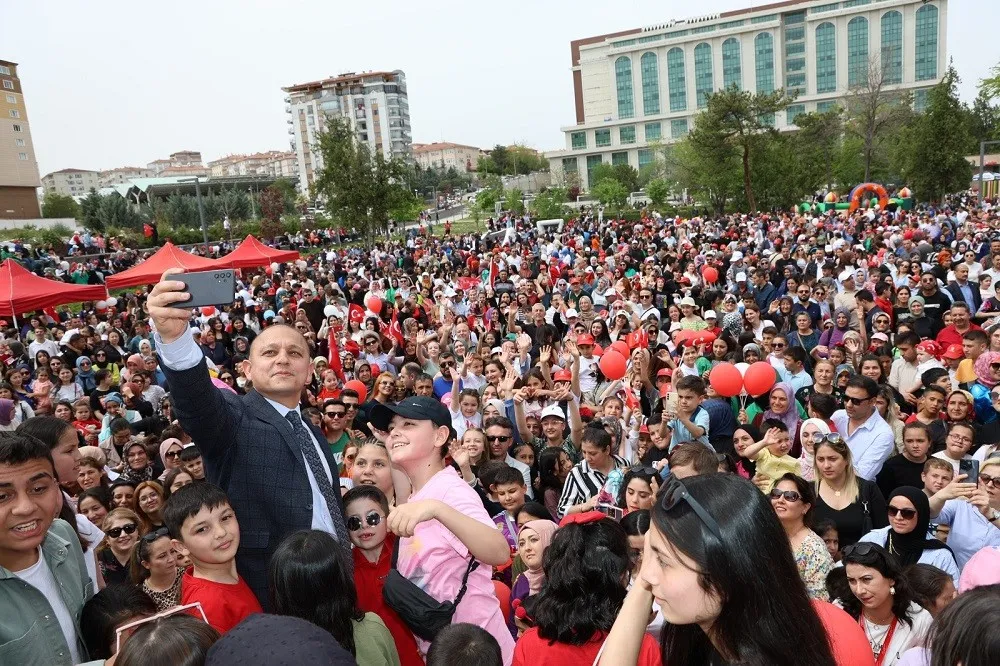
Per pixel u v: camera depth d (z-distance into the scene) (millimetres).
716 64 103875
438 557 2650
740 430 5715
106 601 2717
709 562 1358
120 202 60125
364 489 3039
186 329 2416
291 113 126125
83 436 7688
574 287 15258
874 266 13734
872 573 3164
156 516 4766
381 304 14125
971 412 5906
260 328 14922
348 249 39688
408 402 2859
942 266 13008
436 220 79438
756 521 1390
